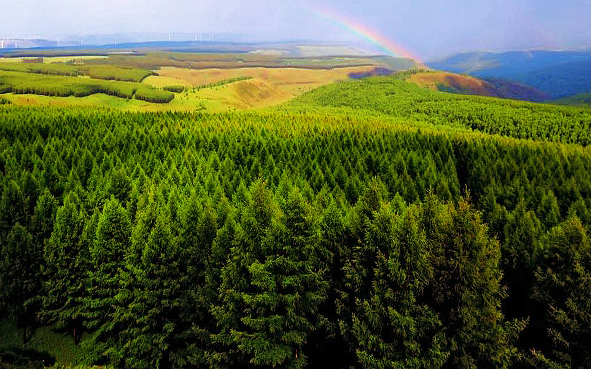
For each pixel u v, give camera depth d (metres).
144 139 97.25
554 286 25.34
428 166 76.25
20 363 31.31
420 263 24.28
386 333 25.11
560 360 24.38
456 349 23.59
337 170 67.94
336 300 27.41
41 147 83.50
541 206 56.50
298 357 28.31
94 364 33.09
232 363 28.31
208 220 33.12
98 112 156.12
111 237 32.75
